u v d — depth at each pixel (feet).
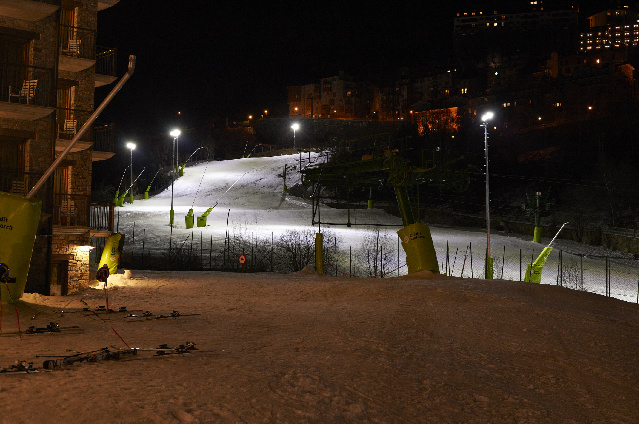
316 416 22.65
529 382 31.40
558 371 34.14
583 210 198.80
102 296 62.08
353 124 451.94
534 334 43.27
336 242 142.61
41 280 71.26
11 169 72.59
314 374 28.48
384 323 44.01
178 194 244.01
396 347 36.19
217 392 24.26
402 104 547.08
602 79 343.67
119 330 38.81
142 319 43.55
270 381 26.66
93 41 85.35
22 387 23.22
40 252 71.46
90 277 87.25
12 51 73.15
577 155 245.65
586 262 144.56
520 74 498.28
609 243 166.81
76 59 80.74
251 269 113.70
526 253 150.20
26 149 73.15
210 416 21.31
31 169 73.10
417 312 49.16
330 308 51.75
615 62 461.78
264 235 148.15
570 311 53.57
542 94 374.02
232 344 34.83
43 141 74.13
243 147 448.65
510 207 215.72
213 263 118.83
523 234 188.03
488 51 615.98
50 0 73.46
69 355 29.25
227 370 28.09
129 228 154.10
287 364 30.12
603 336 44.19
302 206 220.43
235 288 69.15
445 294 57.93
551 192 219.82
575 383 31.94
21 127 72.54
